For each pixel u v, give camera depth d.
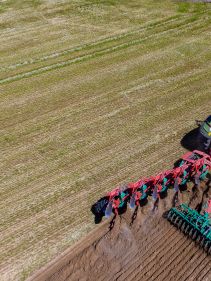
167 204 14.65
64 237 13.45
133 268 12.67
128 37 27.75
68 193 15.23
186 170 14.95
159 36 27.80
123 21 30.30
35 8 32.69
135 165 16.53
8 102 20.92
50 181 15.81
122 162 16.70
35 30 29.12
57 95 21.44
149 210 14.40
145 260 12.90
